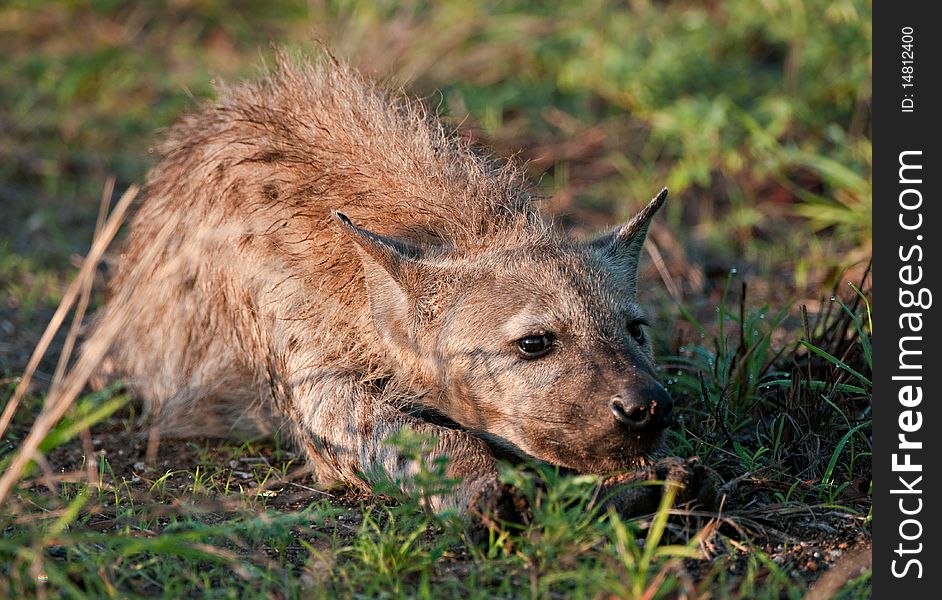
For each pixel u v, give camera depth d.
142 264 9.57
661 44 18.25
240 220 10.13
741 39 18.56
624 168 16.84
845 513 8.38
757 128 16.22
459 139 10.62
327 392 9.39
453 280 8.98
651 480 7.79
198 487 9.20
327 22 20.27
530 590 7.28
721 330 10.63
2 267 14.66
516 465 8.98
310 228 9.80
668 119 17.05
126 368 11.58
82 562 7.42
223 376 10.62
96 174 17.72
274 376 9.96
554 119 18.03
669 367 10.85
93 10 21.61
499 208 9.61
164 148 11.63
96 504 8.80
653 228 15.41
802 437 9.23
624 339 8.62
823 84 17.17
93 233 16.03
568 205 16.05
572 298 8.61
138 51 20.52
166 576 7.40
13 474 7.24
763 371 10.59
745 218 15.54
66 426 8.20
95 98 19.73
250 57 20.02
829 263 14.14
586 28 19.02
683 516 7.94
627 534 7.36
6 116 19.08
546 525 7.45
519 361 8.58
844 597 7.41
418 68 18.78
